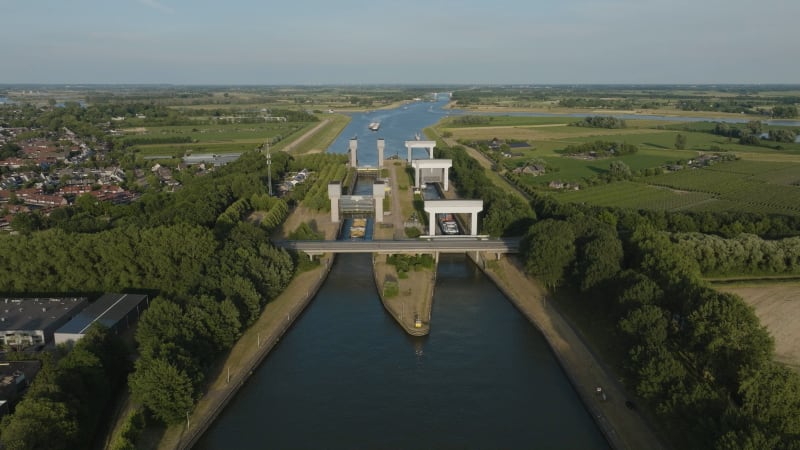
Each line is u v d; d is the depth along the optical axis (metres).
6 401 125.25
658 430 125.69
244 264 191.12
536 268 198.38
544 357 168.50
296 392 149.62
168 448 123.12
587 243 195.00
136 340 148.62
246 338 172.25
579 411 142.38
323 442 130.12
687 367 141.25
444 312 198.25
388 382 154.75
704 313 139.75
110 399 136.50
